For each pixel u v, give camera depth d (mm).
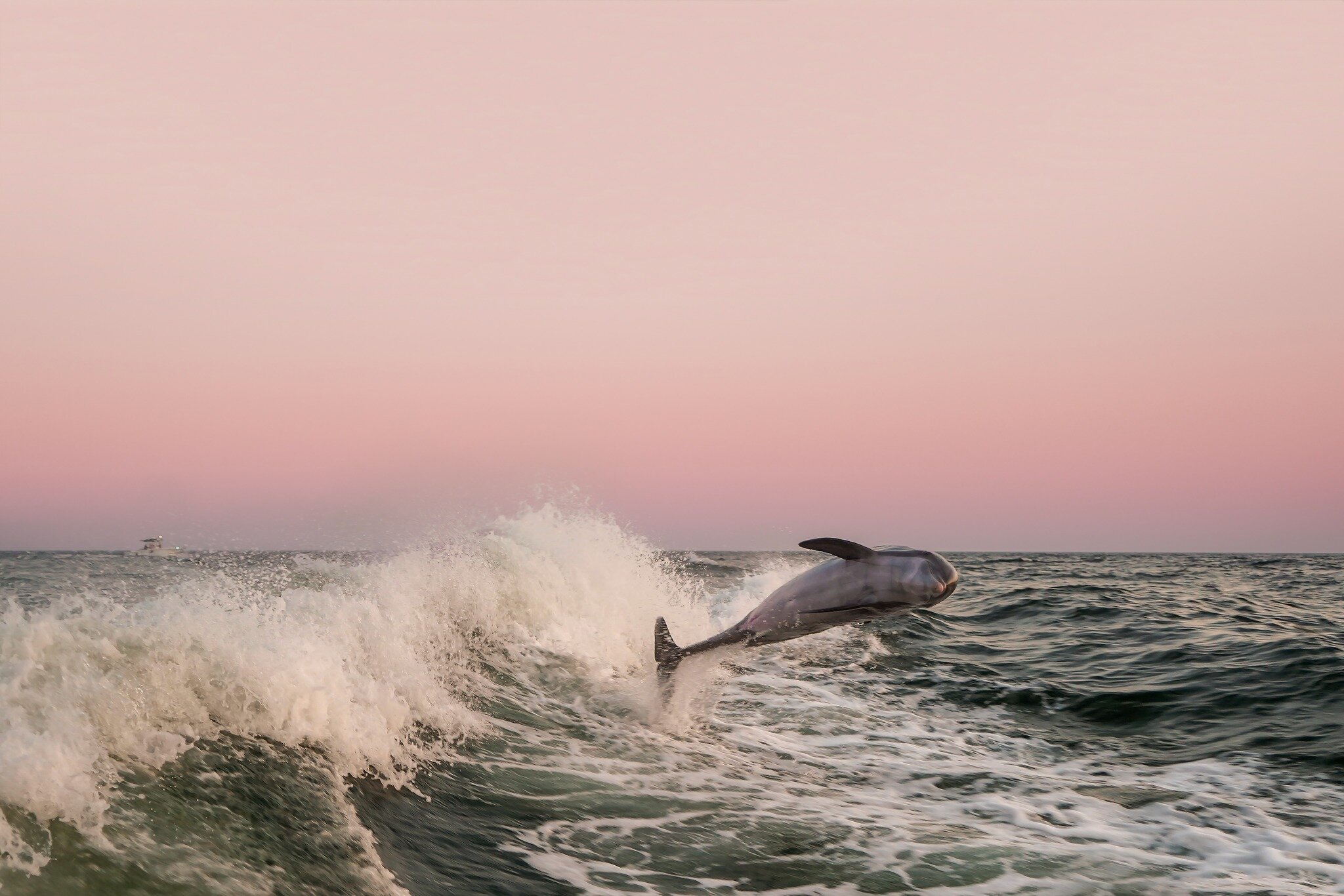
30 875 3449
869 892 5145
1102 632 15414
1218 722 9352
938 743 8875
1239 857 5785
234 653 5664
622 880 5145
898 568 9055
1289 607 19141
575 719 8711
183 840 4090
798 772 7684
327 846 4613
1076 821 6520
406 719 6855
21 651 4898
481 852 5309
